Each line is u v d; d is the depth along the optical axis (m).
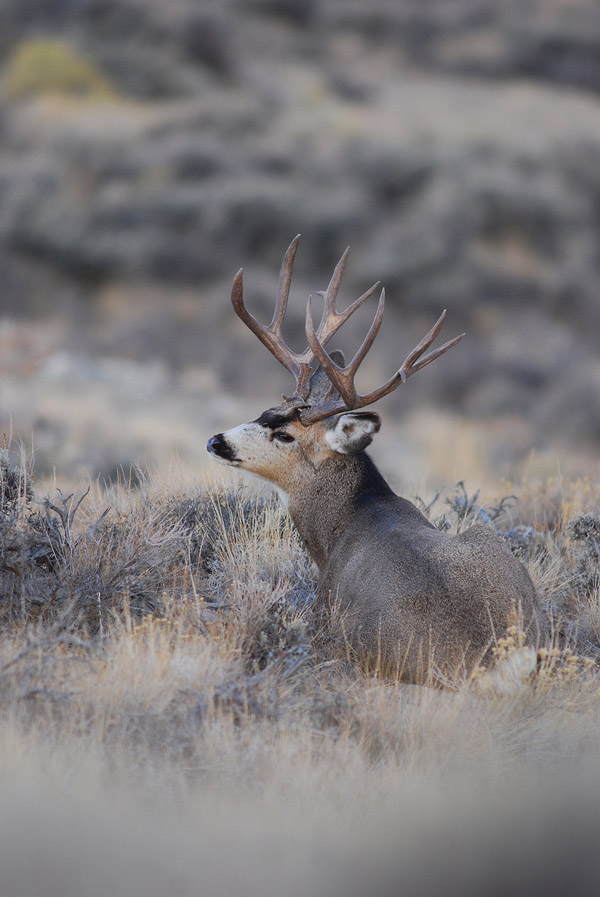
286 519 28.84
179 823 15.48
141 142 154.00
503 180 151.12
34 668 18.34
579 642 24.19
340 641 22.08
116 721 17.42
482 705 19.31
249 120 161.50
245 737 17.45
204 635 21.17
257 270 138.50
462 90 191.88
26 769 15.85
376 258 141.12
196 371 96.94
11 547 22.05
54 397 69.31
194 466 35.28
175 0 185.00
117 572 22.94
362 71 196.00
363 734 18.06
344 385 24.34
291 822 15.73
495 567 21.17
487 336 132.88
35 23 181.62
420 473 64.38
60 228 139.00
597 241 153.12
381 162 151.50
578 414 95.12
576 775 17.56
